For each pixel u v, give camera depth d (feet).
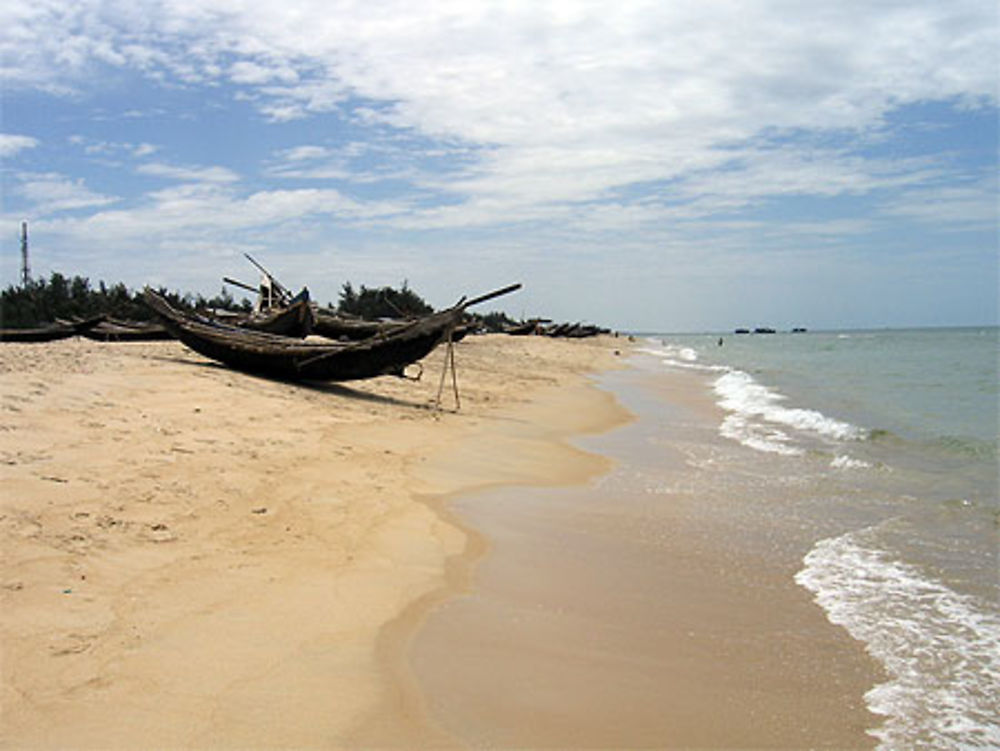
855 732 14.08
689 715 14.53
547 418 58.49
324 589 19.30
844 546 25.26
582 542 25.45
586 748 13.32
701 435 51.70
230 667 14.92
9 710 12.70
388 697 14.46
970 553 24.63
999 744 13.75
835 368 131.34
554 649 17.15
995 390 85.15
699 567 23.08
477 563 22.76
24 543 19.21
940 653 17.34
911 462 41.22
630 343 336.08
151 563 19.40
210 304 144.46
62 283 138.10
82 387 39.42
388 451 37.63
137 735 12.43
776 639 17.99
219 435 34.35
